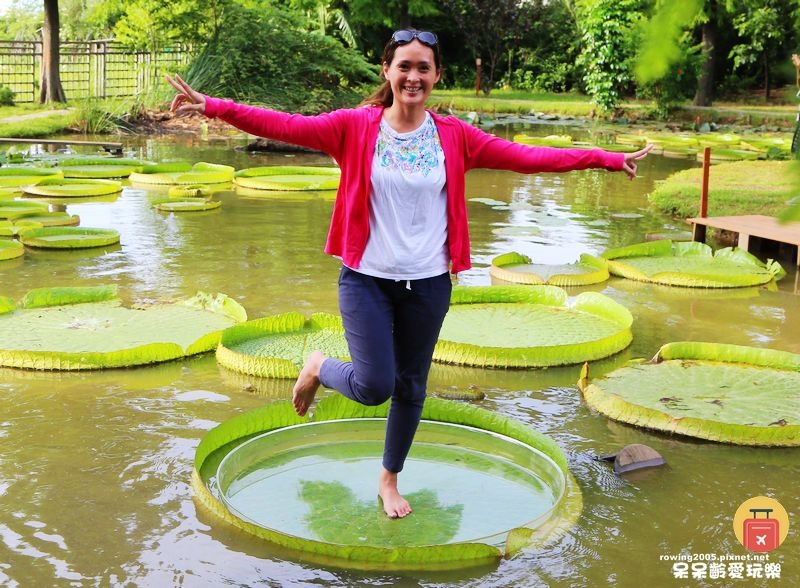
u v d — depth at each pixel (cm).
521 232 817
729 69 2375
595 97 2014
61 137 1562
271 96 1928
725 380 426
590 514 310
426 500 319
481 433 372
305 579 268
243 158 1333
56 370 442
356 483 332
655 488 331
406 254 281
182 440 366
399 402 304
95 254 691
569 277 621
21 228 755
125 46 2102
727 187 995
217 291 586
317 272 643
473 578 270
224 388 425
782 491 330
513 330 505
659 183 1133
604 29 1970
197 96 270
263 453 357
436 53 275
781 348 489
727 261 688
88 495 319
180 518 304
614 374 436
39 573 269
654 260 693
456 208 288
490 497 322
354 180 279
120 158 1275
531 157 287
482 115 2117
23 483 326
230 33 1966
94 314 521
